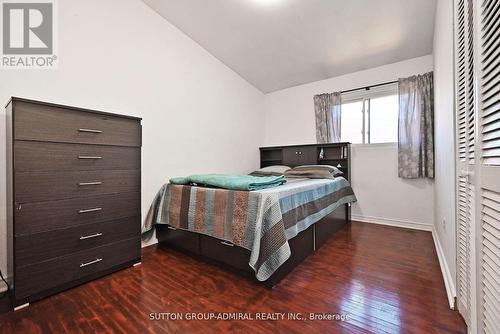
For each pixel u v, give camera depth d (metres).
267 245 1.59
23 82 1.76
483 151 0.88
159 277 1.80
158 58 2.60
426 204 2.91
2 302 1.47
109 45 2.21
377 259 2.08
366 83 3.32
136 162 2.03
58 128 1.55
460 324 1.22
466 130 1.13
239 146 3.76
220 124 3.40
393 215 3.15
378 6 2.25
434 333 1.16
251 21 2.60
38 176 1.47
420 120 2.84
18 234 1.39
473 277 1.00
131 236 1.98
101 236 1.78
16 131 1.38
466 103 1.12
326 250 2.30
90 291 1.60
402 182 3.08
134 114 2.39
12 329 1.24
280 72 3.61
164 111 2.66
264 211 1.65
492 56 0.78
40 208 1.48
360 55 3.02
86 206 1.70
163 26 2.64
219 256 1.95
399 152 2.99
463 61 1.22
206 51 3.16
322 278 1.75
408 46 2.76
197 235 2.12
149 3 2.47
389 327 1.21
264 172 3.60
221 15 2.54
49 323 1.28
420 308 1.37
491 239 0.81
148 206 2.49
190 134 2.95
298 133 4.00
